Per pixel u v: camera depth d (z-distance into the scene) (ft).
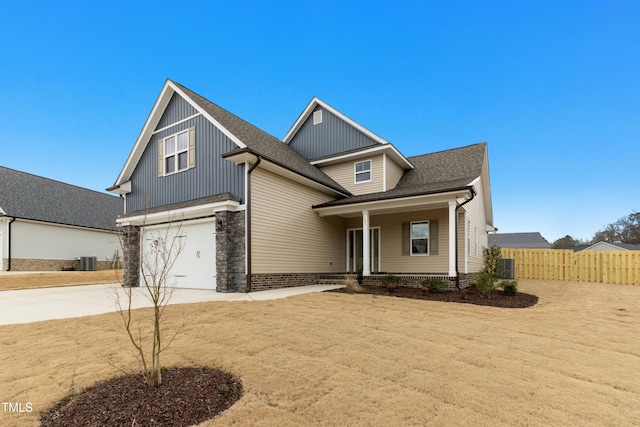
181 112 41.47
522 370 12.63
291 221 40.01
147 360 13.71
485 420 9.04
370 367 12.85
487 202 62.75
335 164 52.06
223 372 12.66
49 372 12.57
